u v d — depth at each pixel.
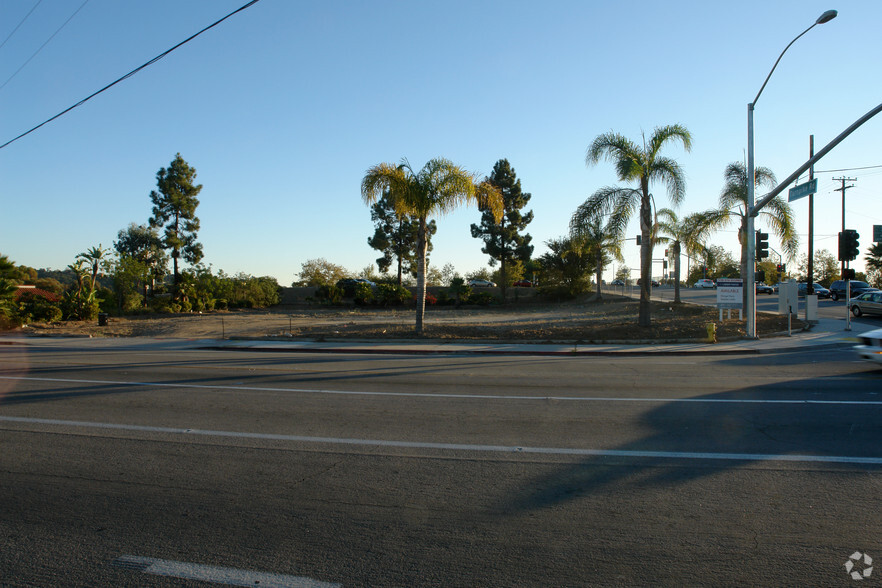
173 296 43.41
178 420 8.24
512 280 59.81
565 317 34.91
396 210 22.28
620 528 4.52
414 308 47.31
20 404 9.40
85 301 35.25
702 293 59.81
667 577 3.76
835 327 25.50
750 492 5.27
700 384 11.34
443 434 7.41
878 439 7.07
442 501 5.10
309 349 19.48
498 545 4.23
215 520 4.70
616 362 15.52
